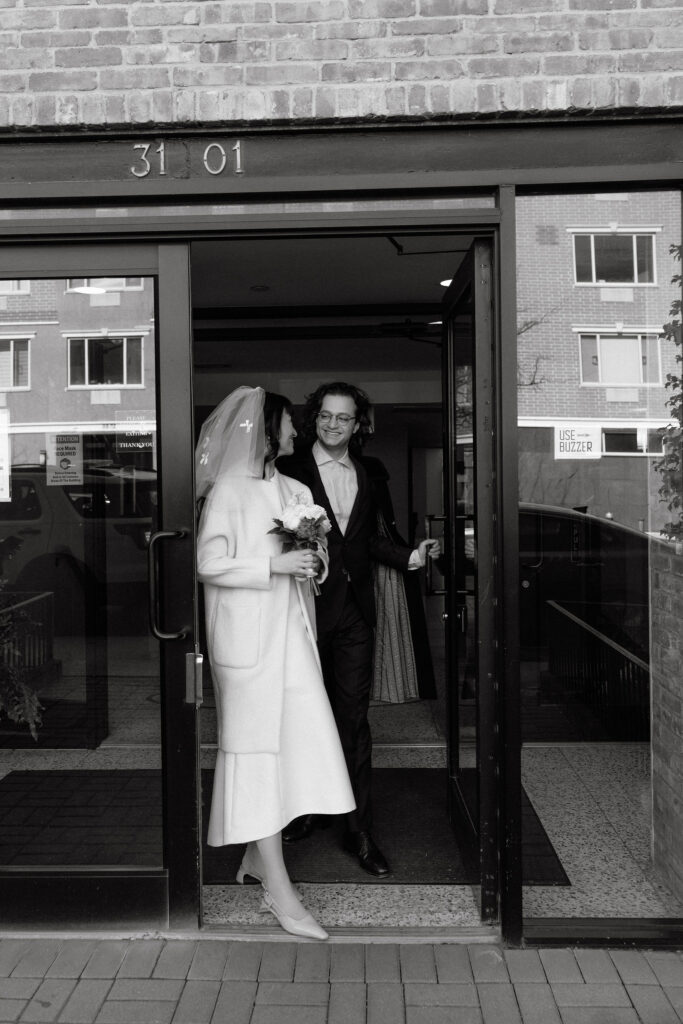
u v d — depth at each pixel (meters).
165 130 2.96
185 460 2.97
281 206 2.97
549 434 3.20
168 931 3.00
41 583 3.08
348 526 3.52
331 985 2.69
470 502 3.28
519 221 3.09
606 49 2.95
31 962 2.82
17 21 2.98
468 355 3.24
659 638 3.34
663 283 3.10
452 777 3.80
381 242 4.45
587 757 4.07
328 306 6.06
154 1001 2.61
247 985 2.69
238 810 2.92
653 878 3.38
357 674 3.49
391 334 6.43
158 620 2.98
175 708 2.98
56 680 3.07
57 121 2.96
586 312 3.12
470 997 2.63
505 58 2.94
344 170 2.97
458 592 3.59
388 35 2.95
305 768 3.01
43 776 3.07
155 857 3.03
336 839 3.76
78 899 3.01
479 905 3.13
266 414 3.12
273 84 2.96
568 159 2.95
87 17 2.97
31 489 3.07
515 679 2.93
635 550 3.41
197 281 5.31
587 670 4.03
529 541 3.79
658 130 2.95
